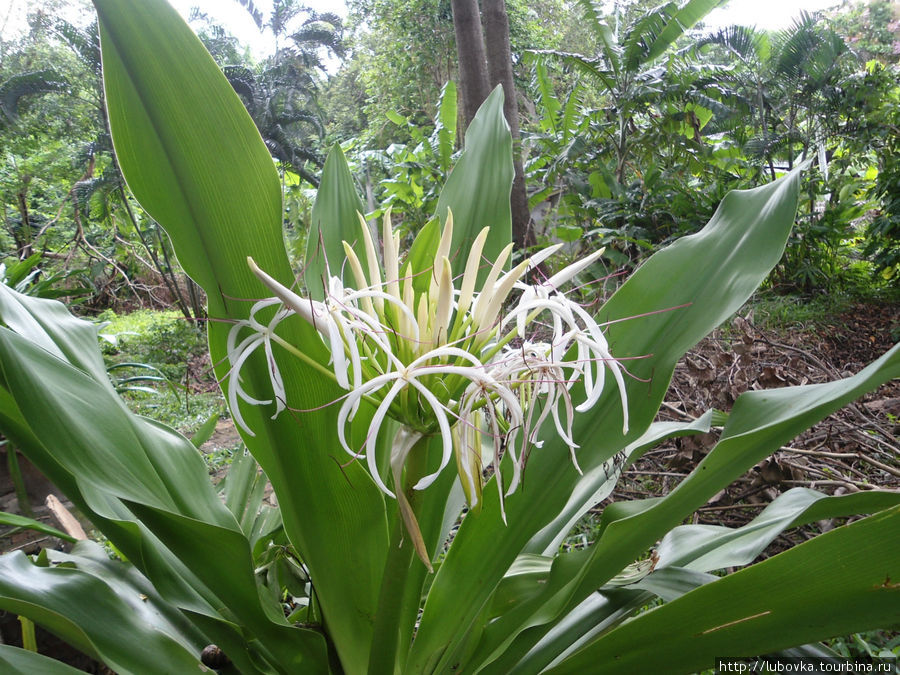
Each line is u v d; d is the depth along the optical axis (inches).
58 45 205.9
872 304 143.6
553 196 178.2
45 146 234.8
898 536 17.4
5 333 20.0
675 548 29.7
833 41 171.5
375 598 24.9
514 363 19.0
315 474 23.5
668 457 51.0
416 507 20.6
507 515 25.2
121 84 21.0
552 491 25.0
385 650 22.7
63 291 81.0
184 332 174.1
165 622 26.9
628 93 162.1
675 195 150.3
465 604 25.2
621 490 52.8
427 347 19.3
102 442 21.4
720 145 190.9
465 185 33.1
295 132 237.0
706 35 181.3
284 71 239.9
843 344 116.2
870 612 18.6
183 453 26.1
